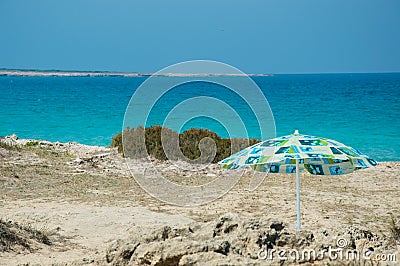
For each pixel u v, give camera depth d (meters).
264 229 6.96
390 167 20.98
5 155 19.69
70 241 10.22
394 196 15.62
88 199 14.58
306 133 36.59
